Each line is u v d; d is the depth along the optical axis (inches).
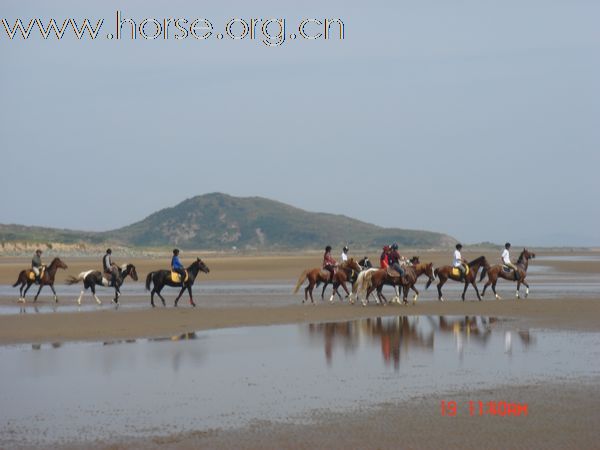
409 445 458.6
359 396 586.9
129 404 567.2
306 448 454.6
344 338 912.9
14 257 5487.2
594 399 566.9
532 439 468.4
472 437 473.7
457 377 655.8
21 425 510.6
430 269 1323.8
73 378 665.0
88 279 1316.4
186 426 505.0
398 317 1138.0
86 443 467.8
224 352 807.7
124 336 936.9
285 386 626.8
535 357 754.8
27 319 1092.5
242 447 457.1
